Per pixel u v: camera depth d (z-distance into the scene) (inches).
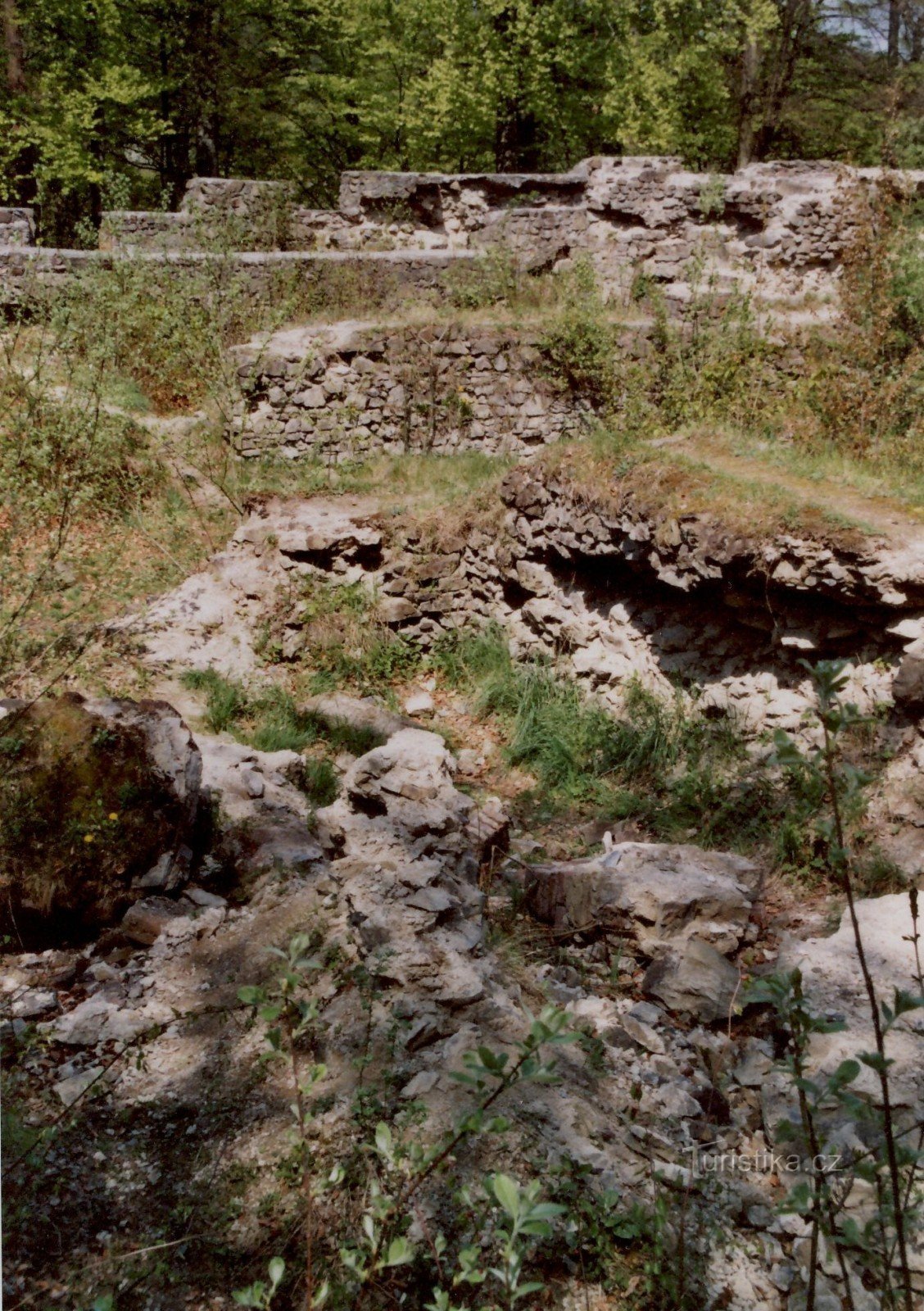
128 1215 122.9
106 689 290.4
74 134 663.1
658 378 460.4
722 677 285.3
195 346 432.8
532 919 209.3
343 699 316.2
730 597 272.8
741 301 465.4
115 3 682.2
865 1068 144.1
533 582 339.9
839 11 789.9
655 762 283.3
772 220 554.6
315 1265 112.1
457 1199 108.3
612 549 303.4
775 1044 167.2
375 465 433.1
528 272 556.1
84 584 344.8
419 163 766.5
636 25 766.5
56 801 181.6
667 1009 180.1
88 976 169.3
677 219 565.9
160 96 735.7
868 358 382.0
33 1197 123.3
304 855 199.3
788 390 415.5
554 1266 115.7
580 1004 177.0
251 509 381.7
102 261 486.3
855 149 823.7
